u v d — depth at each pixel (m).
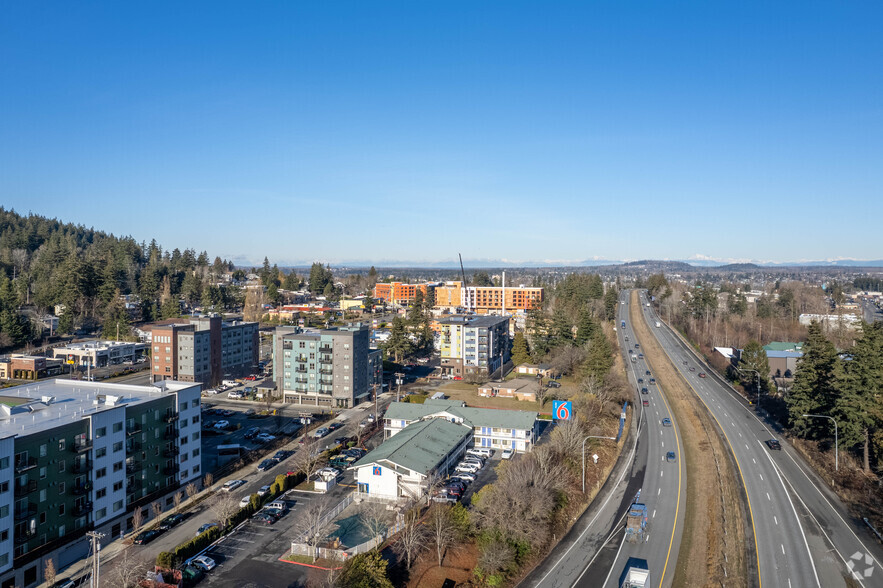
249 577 56.19
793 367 153.38
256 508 72.00
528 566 60.16
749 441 100.88
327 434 105.00
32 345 177.88
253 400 132.00
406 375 159.25
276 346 134.38
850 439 83.69
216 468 87.19
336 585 51.78
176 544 63.38
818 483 81.81
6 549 53.25
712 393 136.50
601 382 124.69
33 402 67.75
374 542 63.03
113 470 65.62
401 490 76.19
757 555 61.53
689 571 58.62
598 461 90.12
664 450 97.19
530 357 168.25
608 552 63.03
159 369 140.62
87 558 60.31
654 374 155.62
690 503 75.62
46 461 57.81
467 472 84.69
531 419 99.19
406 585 55.91
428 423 95.00
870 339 84.75
